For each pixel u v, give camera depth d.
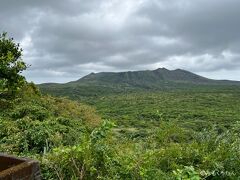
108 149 6.86
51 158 6.55
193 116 61.88
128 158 7.00
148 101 111.19
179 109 80.75
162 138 8.91
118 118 47.12
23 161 4.26
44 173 6.29
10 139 9.68
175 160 7.86
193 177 5.27
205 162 7.43
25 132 9.77
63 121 13.12
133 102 109.06
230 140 8.39
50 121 11.56
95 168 6.37
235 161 7.33
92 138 6.50
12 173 3.86
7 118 13.41
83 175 6.16
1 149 8.86
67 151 6.20
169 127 9.05
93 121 18.59
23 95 17.03
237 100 114.75
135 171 6.66
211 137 8.80
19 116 13.77
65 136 10.09
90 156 6.26
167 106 92.38
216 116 63.12
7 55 16.30
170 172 7.27
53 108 17.58
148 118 45.44
